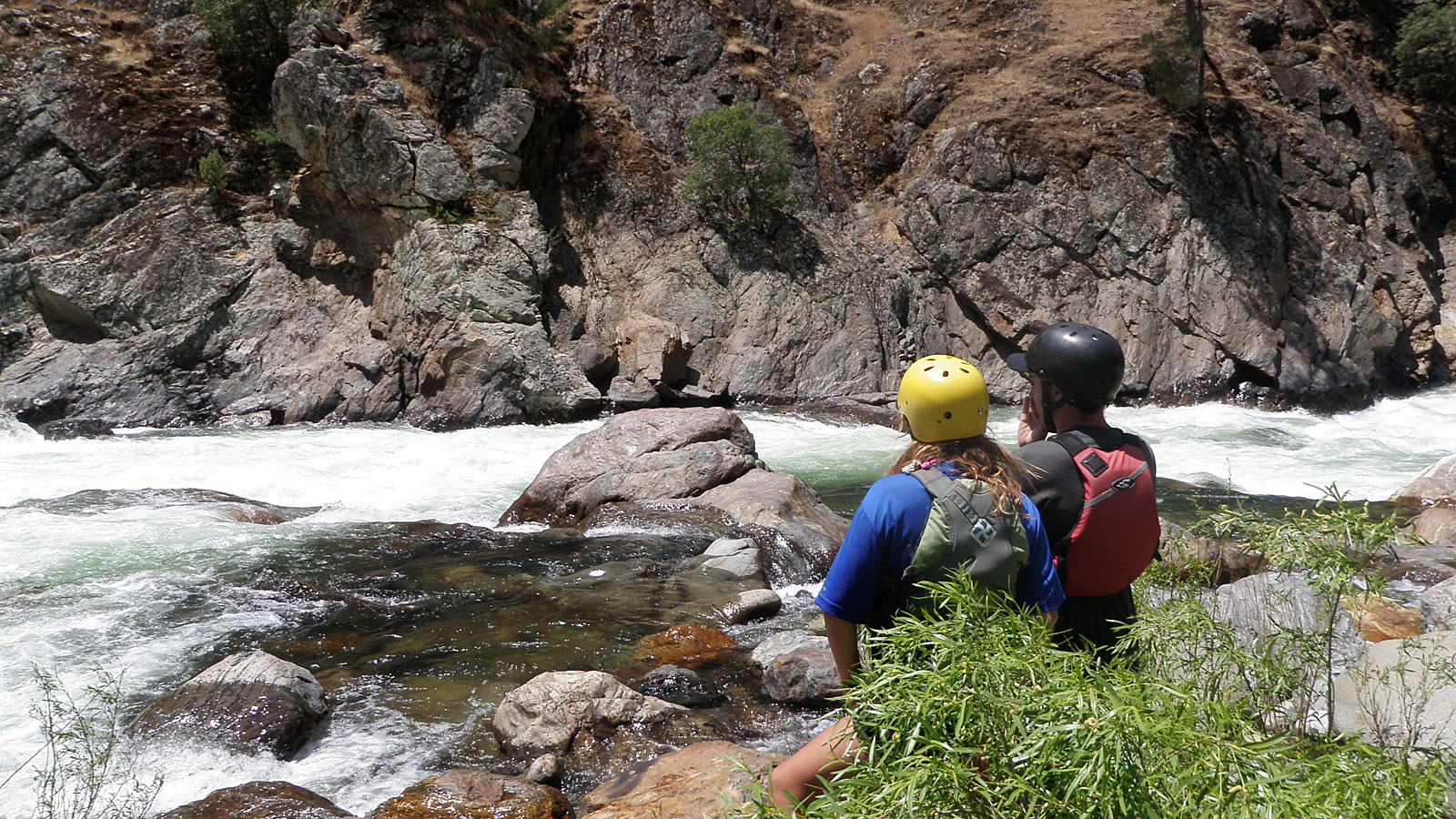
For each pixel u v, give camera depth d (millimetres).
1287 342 19141
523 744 4312
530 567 7293
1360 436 15172
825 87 24562
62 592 6723
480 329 16031
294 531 8438
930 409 2230
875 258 20656
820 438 14586
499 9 20312
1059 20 24062
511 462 12172
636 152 20875
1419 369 21078
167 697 4625
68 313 16078
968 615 1887
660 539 7828
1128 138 20703
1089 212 20078
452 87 18391
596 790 3861
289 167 18500
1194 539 4418
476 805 3701
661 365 17234
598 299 18719
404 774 4184
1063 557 2467
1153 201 20109
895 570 2133
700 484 8711
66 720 4625
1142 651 2557
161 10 19672
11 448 12883
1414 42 25922
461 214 17031
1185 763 1622
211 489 10430
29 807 3748
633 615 6207
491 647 5684
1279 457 13062
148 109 18156
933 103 23031
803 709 4746
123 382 15625
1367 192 22594
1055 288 19766
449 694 5027
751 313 18875
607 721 4418
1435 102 26625
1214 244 19641
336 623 6125
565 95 20312
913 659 1872
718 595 6598
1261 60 24000
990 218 20344
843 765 2109
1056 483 2453
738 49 23500
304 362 16562
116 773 3947
